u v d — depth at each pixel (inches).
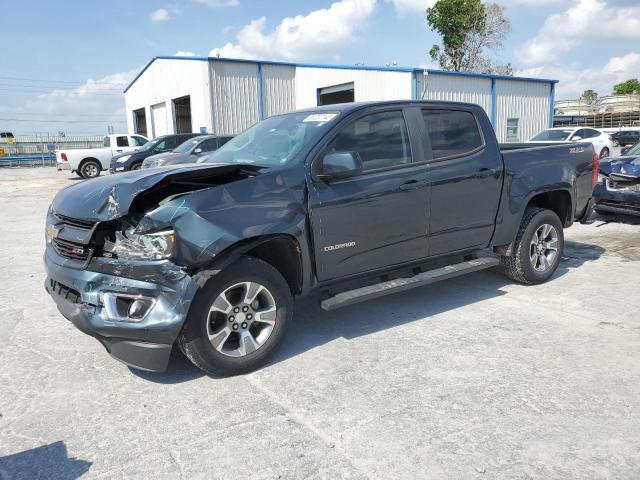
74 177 954.1
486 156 196.7
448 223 186.5
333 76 994.7
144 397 134.3
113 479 102.6
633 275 235.3
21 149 1599.4
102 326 129.8
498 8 1633.9
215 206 135.7
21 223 419.8
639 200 331.3
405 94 883.4
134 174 154.6
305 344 166.4
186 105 1247.5
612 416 120.5
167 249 128.8
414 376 142.7
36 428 120.9
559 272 243.8
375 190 164.9
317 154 157.1
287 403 130.0
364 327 179.9
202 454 110.0
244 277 141.0
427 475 101.5
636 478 99.3
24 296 220.8
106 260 133.6
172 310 129.0
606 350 156.6
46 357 159.3
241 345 143.9
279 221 144.3
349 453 109.2
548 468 102.8
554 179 218.4
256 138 185.8
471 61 1691.7
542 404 126.5
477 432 115.5
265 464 106.1
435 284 229.3
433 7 1662.2
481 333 172.1
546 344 162.1
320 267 157.1
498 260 203.5
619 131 1505.9
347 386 138.0
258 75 1041.5
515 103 1042.7
